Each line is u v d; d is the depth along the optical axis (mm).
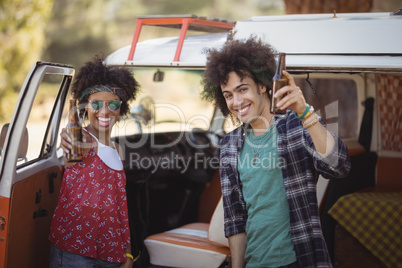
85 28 18828
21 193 2982
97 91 3057
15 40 13156
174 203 4758
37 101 12953
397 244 3629
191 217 4805
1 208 2877
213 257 3312
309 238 2609
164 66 3340
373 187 4457
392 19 2977
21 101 2895
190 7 19203
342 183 3955
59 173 3582
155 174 4363
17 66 13172
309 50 3039
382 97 4645
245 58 2678
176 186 4727
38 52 13633
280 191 2658
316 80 5090
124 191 3051
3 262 2859
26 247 3084
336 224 3809
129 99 3305
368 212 3668
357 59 2943
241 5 19094
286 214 2652
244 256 2848
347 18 3080
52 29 18719
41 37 13648
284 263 2629
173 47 3447
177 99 14273
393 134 4613
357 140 4770
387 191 4223
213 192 4773
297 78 4672
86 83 3064
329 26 3043
